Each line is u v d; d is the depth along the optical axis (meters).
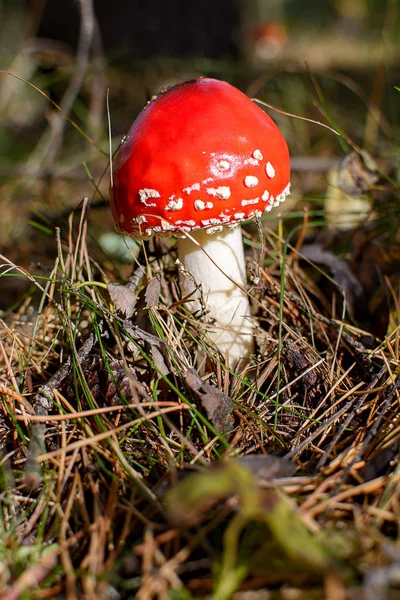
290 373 0.30
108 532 0.25
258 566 0.23
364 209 0.38
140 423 0.28
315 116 0.62
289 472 0.26
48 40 0.59
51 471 0.26
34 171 0.48
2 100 0.68
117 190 0.29
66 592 0.23
